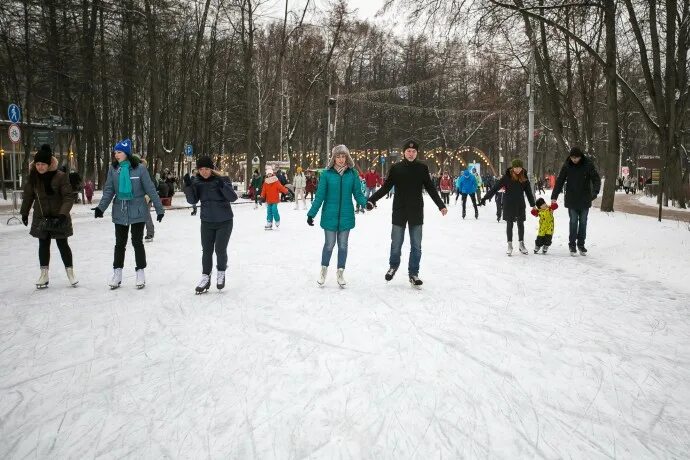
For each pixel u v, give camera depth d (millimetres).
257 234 13617
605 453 2826
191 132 39094
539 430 3066
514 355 4340
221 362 4137
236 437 2951
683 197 24531
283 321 5336
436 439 2938
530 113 26203
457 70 41812
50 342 4668
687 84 22594
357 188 7027
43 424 3141
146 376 3859
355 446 2854
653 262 8820
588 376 3914
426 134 51250
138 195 6871
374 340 4699
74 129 27500
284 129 48875
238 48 37375
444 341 4684
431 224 16391
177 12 25906
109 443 2906
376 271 8250
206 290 6773
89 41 24969
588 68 27719
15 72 23453
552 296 6527
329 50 35250
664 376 3938
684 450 2877
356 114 50375
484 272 8164
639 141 59750
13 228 14359
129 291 6766
